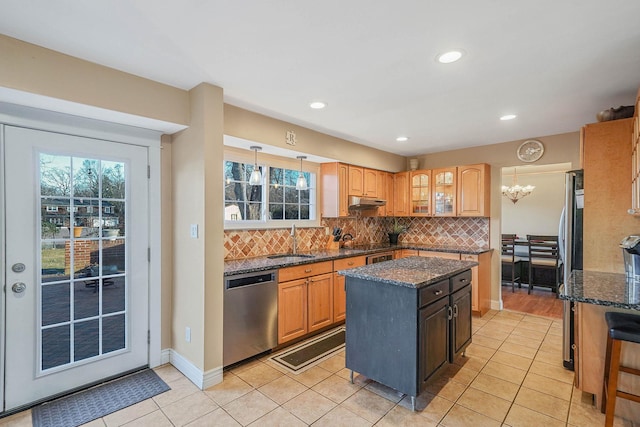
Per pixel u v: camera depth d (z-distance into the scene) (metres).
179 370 2.65
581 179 2.57
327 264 3.52
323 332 3.55
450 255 4.25
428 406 2.19
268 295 2.91
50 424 1.97
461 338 2.72
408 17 1.59
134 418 2.04
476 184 4.34
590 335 2.19
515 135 3.97
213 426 1.97
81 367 2.36
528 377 2.58
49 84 1.88
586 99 2.70
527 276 5.90
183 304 2.62
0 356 2.04
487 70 2.17
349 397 2.29
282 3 1.48
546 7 1.50
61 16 1.57
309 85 2.43
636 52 1.91
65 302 2.30
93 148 2.38
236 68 2.15
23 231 2.12
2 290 2.05
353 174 4.30
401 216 5.10
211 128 2.41
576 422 2.02
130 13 1.55
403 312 2.16
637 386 2.03
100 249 2.46
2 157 2.03
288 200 3.96
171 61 2.05
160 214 2.73
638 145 1.96
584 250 2.47
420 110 3.00
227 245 3.28
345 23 1.64
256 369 2.70
